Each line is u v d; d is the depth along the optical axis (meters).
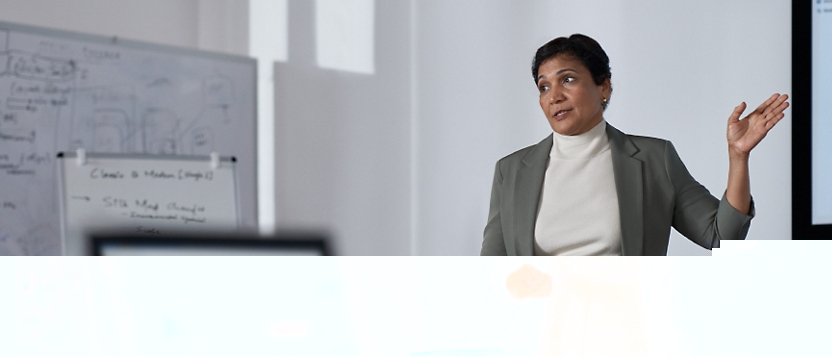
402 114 2.72
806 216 2.04
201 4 3.05
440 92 2.64
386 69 2.76
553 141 1.38
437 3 2.65
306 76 2.92
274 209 2.97
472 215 2.58
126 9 2.77
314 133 2.90
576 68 1.30
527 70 2.47
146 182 2.40
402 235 2.72
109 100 2.43
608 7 2.32
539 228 1.31
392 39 2.75
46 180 2.27
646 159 1.29
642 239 1.23
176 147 2.58
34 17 2.48
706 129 2.20
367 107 2.79
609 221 1.26
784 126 2.11
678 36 2.23
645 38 2.27
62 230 2.22
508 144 2.51
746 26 2.16
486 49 2.55
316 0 2.90
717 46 2.19
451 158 2.62
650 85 2.26
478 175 2.57
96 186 2.29
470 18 2.58
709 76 2.19
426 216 2.68
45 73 2.28
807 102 2.05
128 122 2.46
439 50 2.64
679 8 2.23
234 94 2.76
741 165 1.16
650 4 2.26
